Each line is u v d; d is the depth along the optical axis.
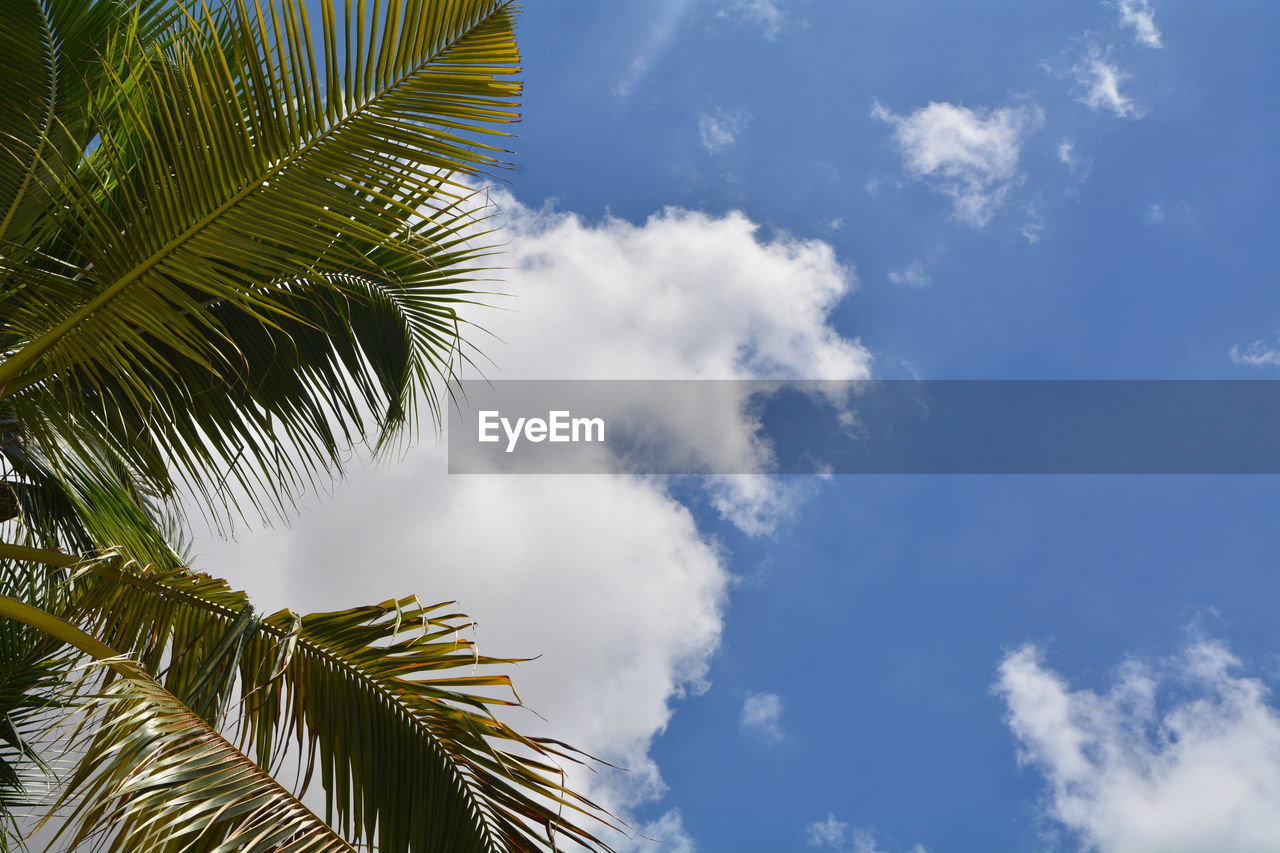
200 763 1.79
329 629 2.51
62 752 1.89
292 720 2.47
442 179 2.47
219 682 2.10
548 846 2.30
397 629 2.32
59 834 1.71
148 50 2.93
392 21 2.32
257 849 1.69
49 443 2.96
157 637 2.60
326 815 2.37
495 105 2.44
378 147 2.41
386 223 2.51
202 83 2.35
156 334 2.58
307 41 2.33
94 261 2.49
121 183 2.43
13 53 2.99
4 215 2.95
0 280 2.54
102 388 2.73
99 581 2.71
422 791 2.45
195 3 2.67
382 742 2.47
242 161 2.39
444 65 2.38
